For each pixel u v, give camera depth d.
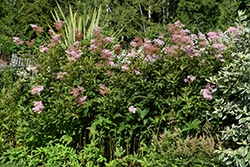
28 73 3.51
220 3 11.05
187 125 2.90
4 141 3.09
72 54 3.24
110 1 13.08
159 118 3.02
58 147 2.93
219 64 3.18
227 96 3.08
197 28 10.47
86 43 4.55
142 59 3.20
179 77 3.04
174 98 3.09
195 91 3.08
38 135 2.96
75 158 2.86
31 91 3.02
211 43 3.23
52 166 2.75
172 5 13.38
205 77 3.08
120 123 3.02
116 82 3.17
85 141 3.22
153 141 2.87
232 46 2.91
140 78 3.05
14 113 3.14
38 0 13.43
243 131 2.44
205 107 2.95
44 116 2.87
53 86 3.13
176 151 2.47
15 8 12.42
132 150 3.20
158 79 3.08
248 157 2.25
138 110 2.95
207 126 2.70
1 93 3.41
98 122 2.97
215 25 10.97
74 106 3.06
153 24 11.51
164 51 3.24
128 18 12.56
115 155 3.03
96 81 3.26
